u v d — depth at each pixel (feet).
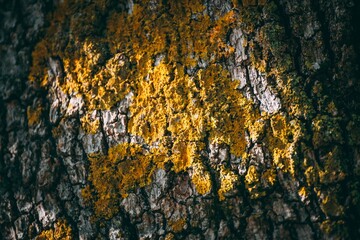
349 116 2.11
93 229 2.18
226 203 2.12
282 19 2.18
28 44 2.32
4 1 2.34
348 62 2.14
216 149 2.14
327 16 2.16
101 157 2.21
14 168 2.26
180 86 2.19
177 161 2.16
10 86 2.30
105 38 2.27
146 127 2.19
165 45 2.22
